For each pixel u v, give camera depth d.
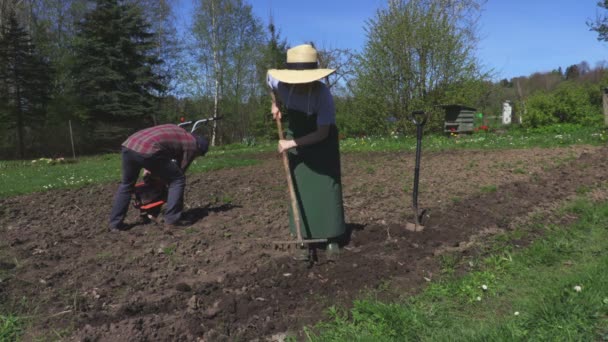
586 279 3.72
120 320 3.42
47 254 4.84
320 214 4.59
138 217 6.54
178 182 5.84
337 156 4.66
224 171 11.80
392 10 20.31
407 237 5.17
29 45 30.12
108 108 32.25
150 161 5.53
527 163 9.91
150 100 34.62
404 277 4.11
